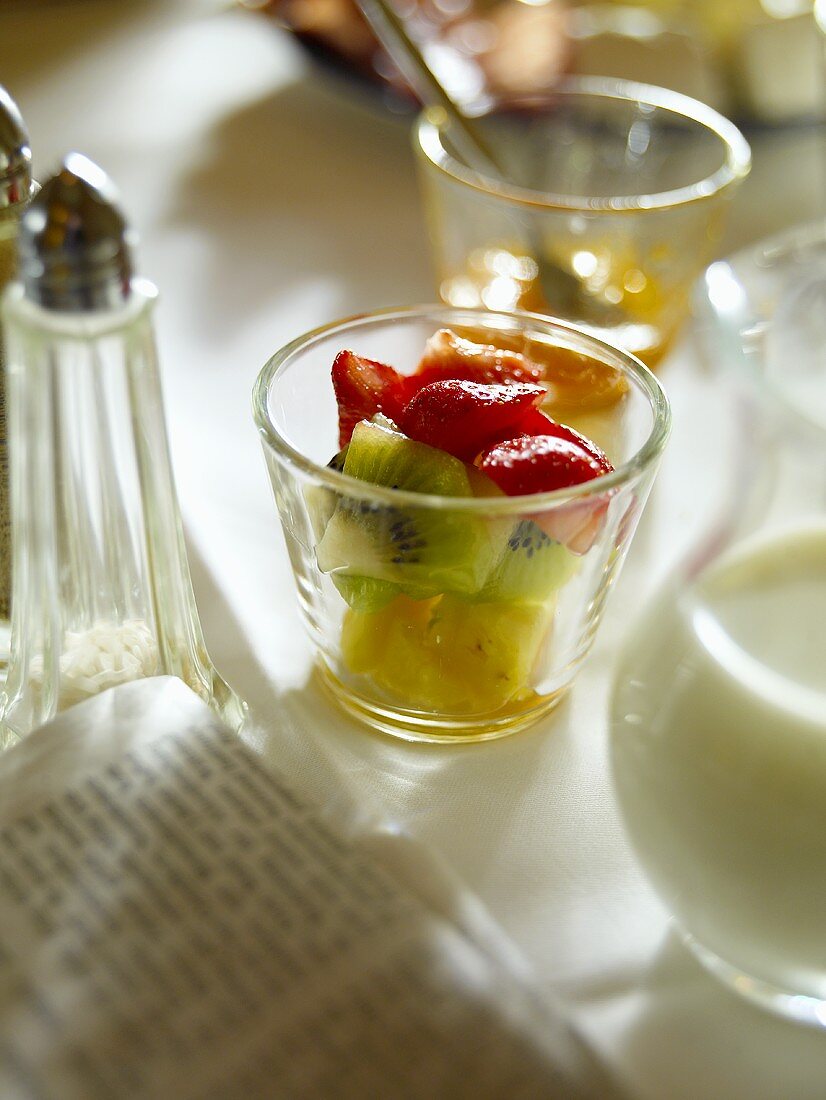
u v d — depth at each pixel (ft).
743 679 1.25
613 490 1.41
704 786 1.26
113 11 3.59
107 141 2.83
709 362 2.18
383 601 1.47
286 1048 1.20
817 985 1.29
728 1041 1.30
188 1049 1.20
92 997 1.22
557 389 1.64
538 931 1.37
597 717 1.58
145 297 1.31
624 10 3.07
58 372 1.33
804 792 1.22
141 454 1.40
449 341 1.59
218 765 1.36
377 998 1.22
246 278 2.36
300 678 1.61
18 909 1.26
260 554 1.76
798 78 2.65
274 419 1.54
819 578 1.25
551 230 1.97
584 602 1.50
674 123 2.31
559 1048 1.21
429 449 1.46
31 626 1.46
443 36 2.89
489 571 1.43
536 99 2.40
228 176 2.73
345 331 1.63
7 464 1.47
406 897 1.28
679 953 1.36
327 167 2.81
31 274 1.25
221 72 3.24
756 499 1.31
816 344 1.56
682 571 1.34
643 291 2.02
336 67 2.86
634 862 1.43
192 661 1.53
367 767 1.51
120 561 1.47
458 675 1.49
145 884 1.28
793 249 1.66
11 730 1.48
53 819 1.32
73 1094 1.18
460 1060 1.20
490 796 1.49
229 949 1.24
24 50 3.27
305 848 1.31
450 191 2.01
